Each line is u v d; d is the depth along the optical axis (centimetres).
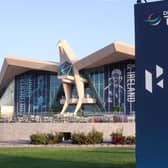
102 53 6297
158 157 638
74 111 7000
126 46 5988
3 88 8844
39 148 2227
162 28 646
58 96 7556
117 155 1717
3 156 1708
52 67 7356
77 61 7025
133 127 3331
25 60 7369
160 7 648
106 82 6869
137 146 651
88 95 7181
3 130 3422
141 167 645
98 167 1277
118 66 6725
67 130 3347
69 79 7112
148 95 649
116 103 6675
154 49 649
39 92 7756
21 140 3161
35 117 4009
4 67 7694
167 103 636
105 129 3328
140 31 660
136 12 664
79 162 1434
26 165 1355
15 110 8012
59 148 2219
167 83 638
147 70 652
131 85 6525
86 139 2497
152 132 643
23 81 8050
